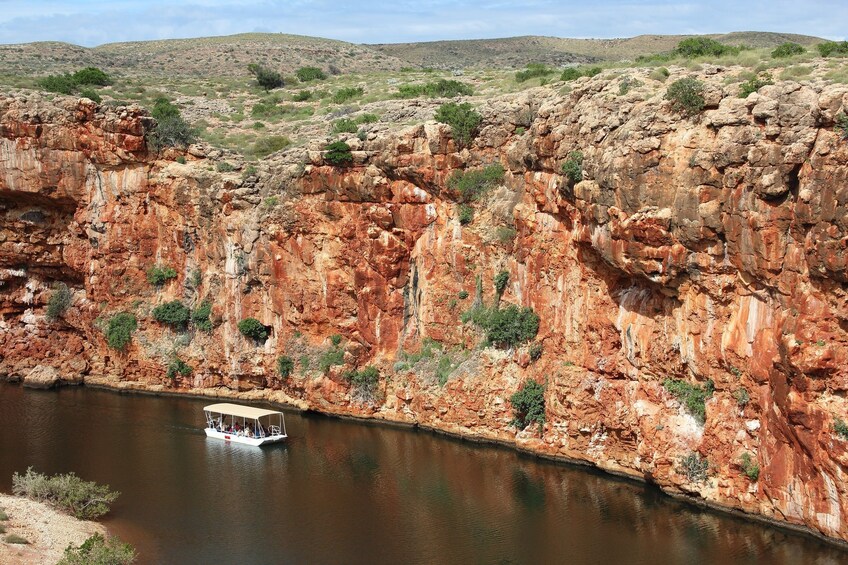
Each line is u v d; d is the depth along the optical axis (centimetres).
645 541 4591
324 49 15812
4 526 4703
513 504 5100
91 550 4341
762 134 4356
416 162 6200
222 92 10294
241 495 5306
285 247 6762
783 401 4378
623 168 4834
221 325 7125
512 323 5925
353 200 6456
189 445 6166
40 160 7169
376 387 6500
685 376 5000
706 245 4644
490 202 6119
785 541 4425
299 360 6812
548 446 5703
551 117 5512
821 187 4084
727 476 4775
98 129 7156
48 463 5806
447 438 6169
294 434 6331
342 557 4547
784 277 4344
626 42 16062
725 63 5269
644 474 5241
